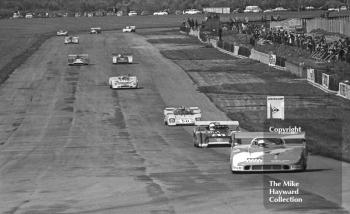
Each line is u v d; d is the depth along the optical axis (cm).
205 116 12381
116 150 8825
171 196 4772
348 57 16812
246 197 4512
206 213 4069
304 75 16788
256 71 19062
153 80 18725
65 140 10288
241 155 5631
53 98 15938
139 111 13675
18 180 6334
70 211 4400
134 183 5616
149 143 9500
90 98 15775
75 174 6556
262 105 13412
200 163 7019
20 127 12125
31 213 4406
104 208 4441
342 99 13112
